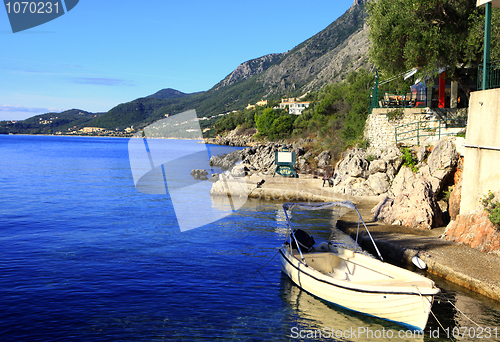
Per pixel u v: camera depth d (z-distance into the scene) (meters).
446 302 9.88
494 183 12.89
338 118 48.09
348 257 12.32
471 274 10.80
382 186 24.75
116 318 9.11
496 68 14.11
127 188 32.75
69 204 24.62
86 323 8.82
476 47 19.28
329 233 17.53
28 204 24.64
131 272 12.30
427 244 13.68
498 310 9.52
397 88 30.70
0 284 11.03
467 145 14.32
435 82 27.53
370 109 32.22
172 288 11.10
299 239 13.02
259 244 15.82
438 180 18.62
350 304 9.84
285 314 9.68
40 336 8.20
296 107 140.12
